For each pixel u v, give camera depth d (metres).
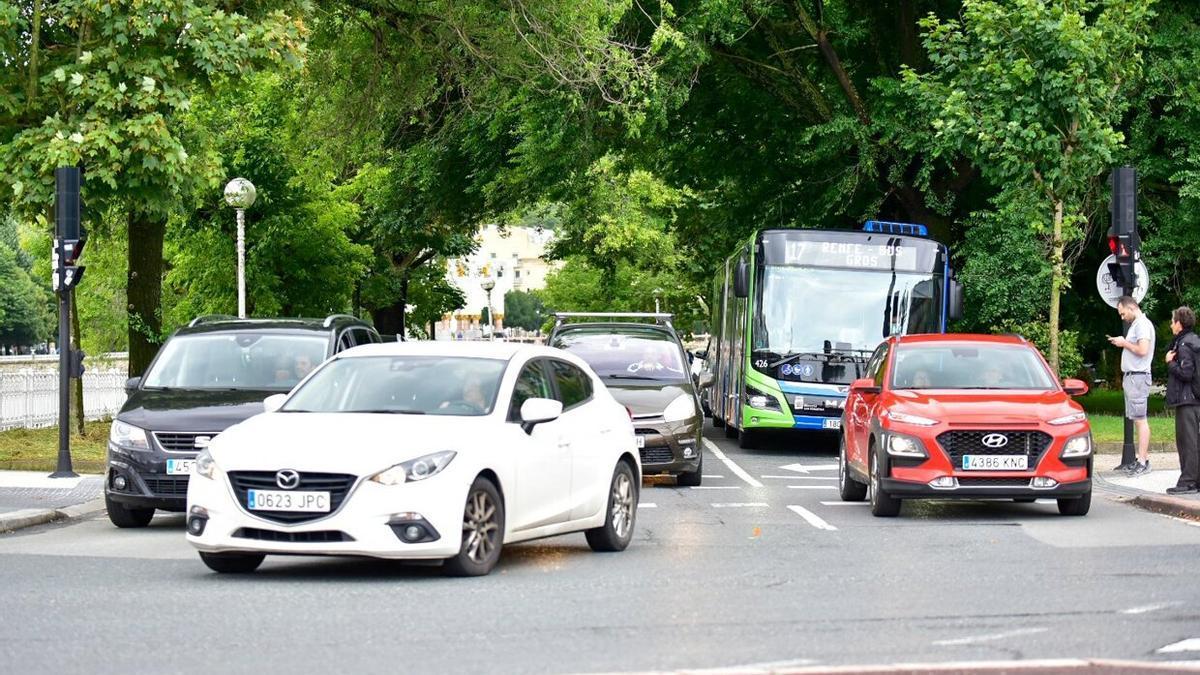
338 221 50.34
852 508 24.64
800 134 48.66
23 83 29.03
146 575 16.33
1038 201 34.53
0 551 18.98
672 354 31.31
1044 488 22.28
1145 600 14.30
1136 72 35.50
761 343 38.59
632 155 54.03
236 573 16.45
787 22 48.78
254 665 10.98
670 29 41.22
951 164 46.53
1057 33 33.66
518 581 15.62
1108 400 62.75
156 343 39.81
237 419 21.69
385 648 11.65
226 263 49.09
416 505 15.22
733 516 23.31
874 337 38.41
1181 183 46.81
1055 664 10.89
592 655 11.33
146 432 21.64
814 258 38.72
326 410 17.11
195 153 29.97
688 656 11.29
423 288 83.00
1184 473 25.12
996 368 24.38
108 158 28.31
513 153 51.47
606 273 94.50
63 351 28.56
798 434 46.62
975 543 19.42
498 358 17.72
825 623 12.90
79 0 28.08
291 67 30.33
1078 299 53.44
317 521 15.14
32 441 36.78
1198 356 24.97
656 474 30.19
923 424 22.41
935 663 10.98
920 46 48.28
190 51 29.33
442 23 41.28
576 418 18.38
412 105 45.28
